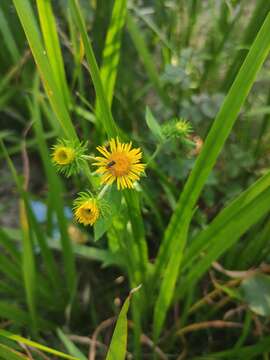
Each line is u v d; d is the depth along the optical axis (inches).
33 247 9.0
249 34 8.4
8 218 11.6
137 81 11.5
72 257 9.0
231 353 8.4
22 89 11.3
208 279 9.4
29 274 8.1
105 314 10.0
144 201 8.5
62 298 9.6
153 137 9.3
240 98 6.0
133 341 9.2
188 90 10.3
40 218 10.7
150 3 11.1
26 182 8.8
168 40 10.2
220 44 9.6
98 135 8.5
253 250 8.5
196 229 9.5
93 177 6.2
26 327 8.9
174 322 9.5
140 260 7.9
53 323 9.6
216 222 7.2
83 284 10.4
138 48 9.8
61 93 7.1
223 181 10.2
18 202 11.9
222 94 9.3
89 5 10.8
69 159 5.8
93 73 6.0
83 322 10.0
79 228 10.0
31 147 12.2
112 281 10.4
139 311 8.2
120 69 10.3
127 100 11.0
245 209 6.9
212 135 6.4
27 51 10.2
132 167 5.5
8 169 12.4
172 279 7.5
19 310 8.5
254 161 10.0
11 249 8.8
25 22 6.1
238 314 9.3
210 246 7.7
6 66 11.9
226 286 8.3
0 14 10.1
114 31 7.5
